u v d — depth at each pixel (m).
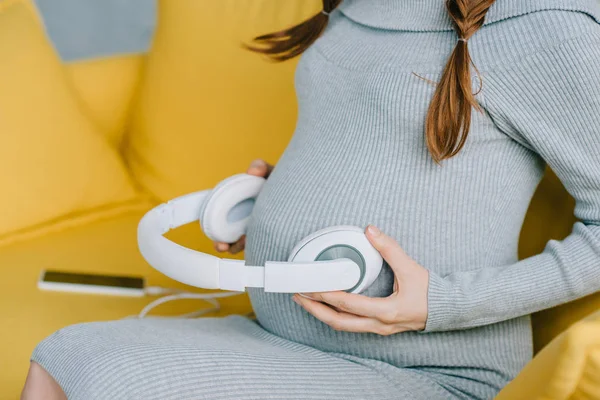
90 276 1.47
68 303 1.39
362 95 0.98
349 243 0.88
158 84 1.76
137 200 1.81
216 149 1.66
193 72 1.67
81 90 1.88
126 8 2.68
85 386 0.80
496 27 0.92
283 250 0.98
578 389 0.60
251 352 0.89
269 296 1.00
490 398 0.94
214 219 1.07
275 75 1.55
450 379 0.94
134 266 1.55
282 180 1.04
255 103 1.58
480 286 0.90
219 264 0.87
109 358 0.82
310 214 0.97
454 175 0.93
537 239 1.19
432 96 0.93
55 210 1.68
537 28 0.89
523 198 1.00
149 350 0.84
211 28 1.63
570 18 0.88
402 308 0.88
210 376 0.82
